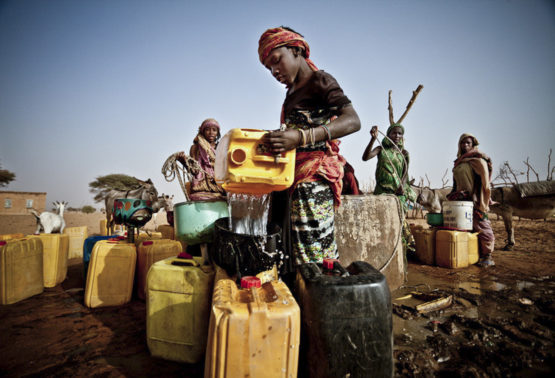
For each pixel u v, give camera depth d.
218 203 2.45
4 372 1.82
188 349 1.95
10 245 3.10
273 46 1.80
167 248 3.29
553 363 1.88
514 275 4.23
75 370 1.85
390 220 3.40
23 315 2.76
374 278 1.45
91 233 12.43
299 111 1.87
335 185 1.96
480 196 5.04
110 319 2.67
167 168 3.09
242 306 1.30
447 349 2.07
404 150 5.03
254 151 1.50
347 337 1.35
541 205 7.00
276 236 1.79
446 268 4.77
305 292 1.45
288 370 1.27
